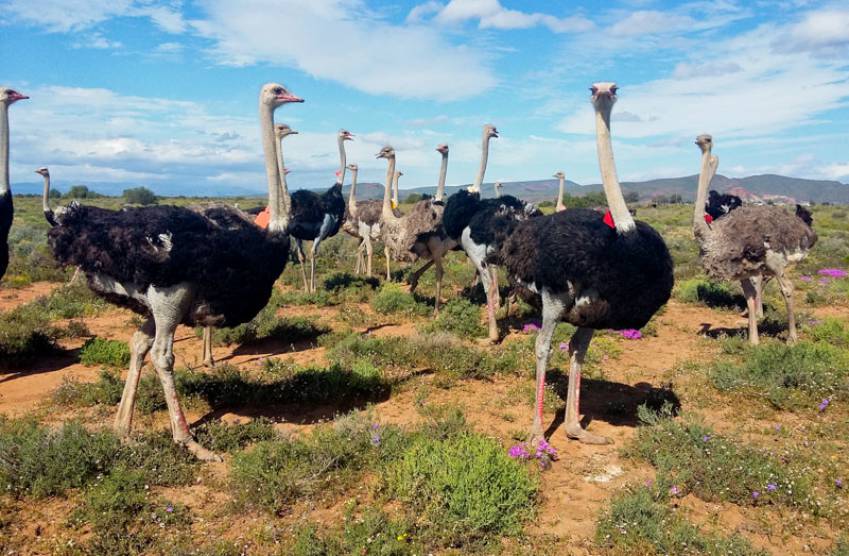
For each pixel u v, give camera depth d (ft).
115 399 20.65
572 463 17.10
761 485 14.90
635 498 14.12
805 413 20.24
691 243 73.92
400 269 54.60
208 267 16.65
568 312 17.40
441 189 41.78
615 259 16.08
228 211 20.38
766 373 22.67
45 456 15.03
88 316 34.40
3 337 26.09
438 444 16.01
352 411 19.56
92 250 16.57
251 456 15.67
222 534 13.33
